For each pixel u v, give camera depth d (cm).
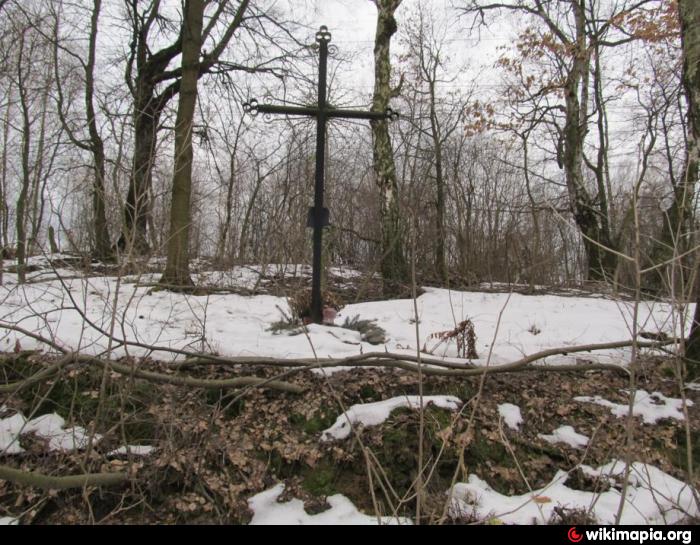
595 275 1185
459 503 355
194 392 419
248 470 371
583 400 457
